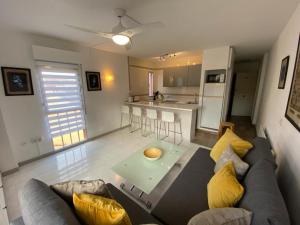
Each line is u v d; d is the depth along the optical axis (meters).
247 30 2.56
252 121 5.27
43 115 2.95
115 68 4.41
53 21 2.15
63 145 3.37
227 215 0.82
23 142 2.73
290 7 1.76
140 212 1.23
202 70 4.18
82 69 3.54
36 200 0.90
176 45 3.55
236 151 1.66
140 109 4.18
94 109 3.92
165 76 5.84
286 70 1.89
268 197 0.84
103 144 3.63
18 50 2.54
